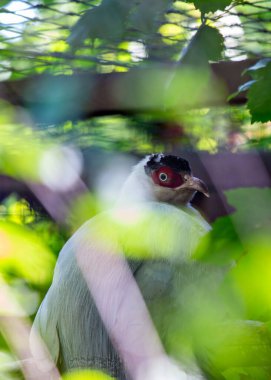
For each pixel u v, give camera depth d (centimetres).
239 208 170
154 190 590
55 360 445
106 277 434
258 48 421
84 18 231
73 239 453
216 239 168
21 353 290
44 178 269
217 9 238
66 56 372
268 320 187
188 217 467
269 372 206
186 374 324
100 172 441
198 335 197
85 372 278
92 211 321
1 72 427
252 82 248
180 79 232
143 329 418
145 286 427
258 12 387
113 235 365
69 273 446
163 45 329
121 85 406
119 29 228
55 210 336
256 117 245
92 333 437
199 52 234
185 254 412
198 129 578
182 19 329
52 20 434
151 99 277
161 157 595
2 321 285
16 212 535
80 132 543
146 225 375
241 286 167
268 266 163
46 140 322
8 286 274
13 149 258
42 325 436
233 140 572
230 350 193
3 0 430
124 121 577
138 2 227
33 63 431
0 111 308
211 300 197
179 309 385
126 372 416
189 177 594
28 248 247
